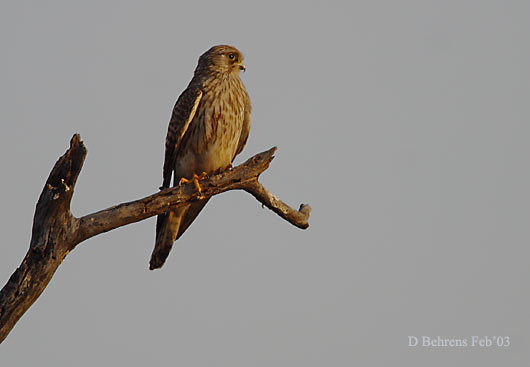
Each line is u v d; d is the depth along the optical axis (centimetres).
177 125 1289
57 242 899
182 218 1271
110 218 964
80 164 876
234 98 1302
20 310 888
